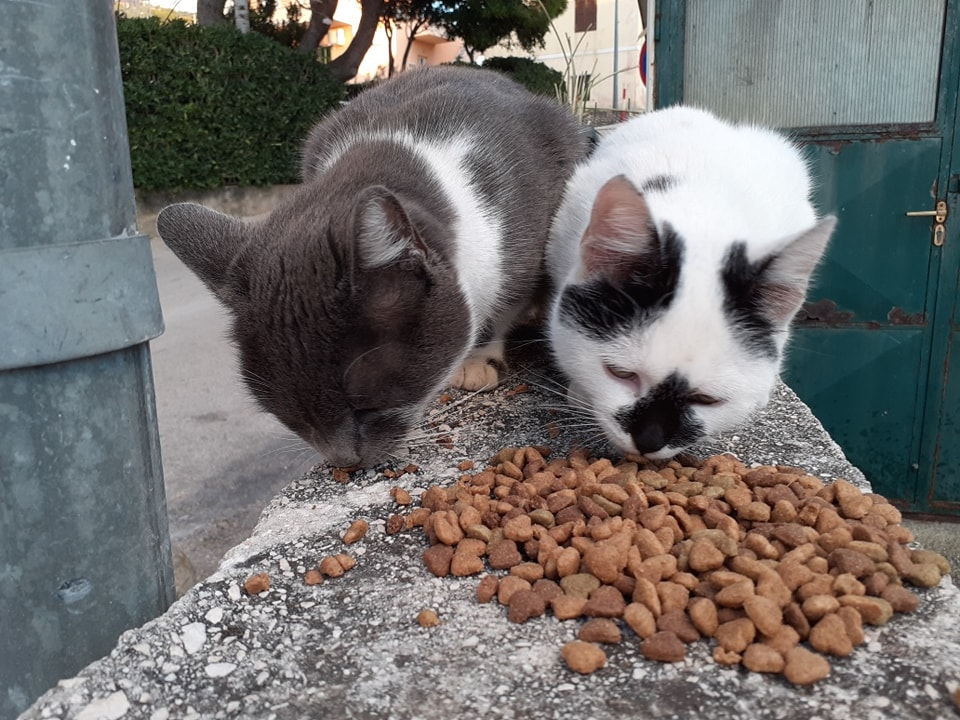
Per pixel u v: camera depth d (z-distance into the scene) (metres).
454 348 0.33
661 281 0.30
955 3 0.60
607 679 0.21
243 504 0.63
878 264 0.67
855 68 0.64
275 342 0.30
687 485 0.29
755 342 0.31
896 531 0.26
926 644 0.21
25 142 0.20
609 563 0.24
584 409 0.35
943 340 0.67
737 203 0.34
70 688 0.22
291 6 1.80
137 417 0.24
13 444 0.22
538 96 0.52
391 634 0.24
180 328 0.98
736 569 0.24
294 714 0.21
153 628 0.24
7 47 0.20
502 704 0.20
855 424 0.71
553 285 0.42
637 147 0.41
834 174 0.66
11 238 0.21
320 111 1.42
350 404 0.31
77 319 0.21
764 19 0.65
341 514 0.31
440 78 0.49
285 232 0.32
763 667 0.21
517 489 0.30
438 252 0.32
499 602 0.25
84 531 0.23
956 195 0.63
